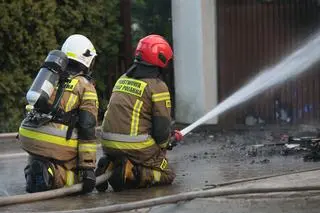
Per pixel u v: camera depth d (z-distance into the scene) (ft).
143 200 35.12
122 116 40.60
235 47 88.17
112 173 40.57
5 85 80.59
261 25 88.38
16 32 80.53
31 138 38.75
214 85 87.10
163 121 40.42
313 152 52.03
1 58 81.20
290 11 88.17
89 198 38.24
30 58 82.17
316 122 87.61
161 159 41.65
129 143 40.34
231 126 86.02
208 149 64.08
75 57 39.68
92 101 39.34
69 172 39.47
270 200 34.09
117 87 41.65
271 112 87.86
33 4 80.94
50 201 37.27
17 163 57.88
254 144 65.82
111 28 91.86
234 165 51.06
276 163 50.57
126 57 94.73
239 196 34.76
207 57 86.58
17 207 35.60
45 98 37.40
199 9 86.17
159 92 40.47
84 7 87.10
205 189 37.45
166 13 103.19
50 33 83.05
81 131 39.01
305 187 35.35
